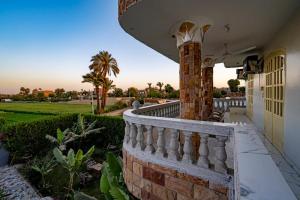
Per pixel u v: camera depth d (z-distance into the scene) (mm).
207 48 7418
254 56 7656
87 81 32469
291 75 4082
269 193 1064
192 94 4766
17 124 9883
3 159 9391
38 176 8312
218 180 3301
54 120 11805
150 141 4457
